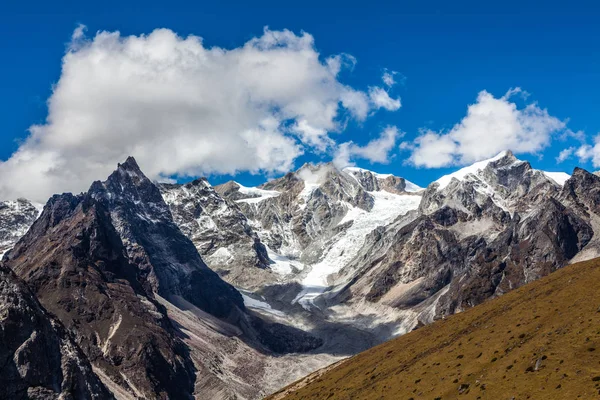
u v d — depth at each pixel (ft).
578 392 391.24
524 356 472.85
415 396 513.45
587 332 453.17
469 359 533.55
